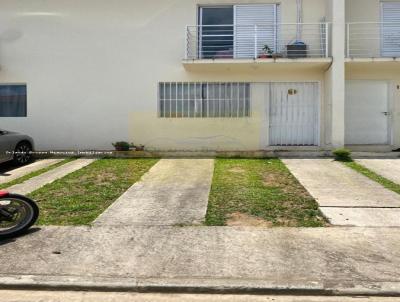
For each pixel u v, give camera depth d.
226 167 10.62
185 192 8.20
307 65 12.39
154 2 12.97
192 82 13.03
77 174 9.94
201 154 12.44
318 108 12.97
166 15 12.98
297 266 4.88
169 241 5.68
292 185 8.66
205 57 13.04
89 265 4.97
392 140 13.02
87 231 6.10
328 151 12.06
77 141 13.26
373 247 5.41
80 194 8.16
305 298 4.36
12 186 8.88
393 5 12.91
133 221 6.52
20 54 13.23
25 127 13.34
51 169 10.70
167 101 13.17
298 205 7.26
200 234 5.93
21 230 5.94
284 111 13.06
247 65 12.38
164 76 13.06
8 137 11.05
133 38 13.04
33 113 13.31
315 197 7.73
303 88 13.02
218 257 5.15
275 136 13.11
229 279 4.59
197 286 4.47
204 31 13.07
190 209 7.09
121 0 13.00
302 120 13.05
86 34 13.09
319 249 5.36
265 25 12.80
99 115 13.19
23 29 13.20
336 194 7.93
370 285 4.43
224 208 7.12
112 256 5.21
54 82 13.21
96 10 13.05
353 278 4.59
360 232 5.96
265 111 13.00
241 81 12.97
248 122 13.02
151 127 13.16
